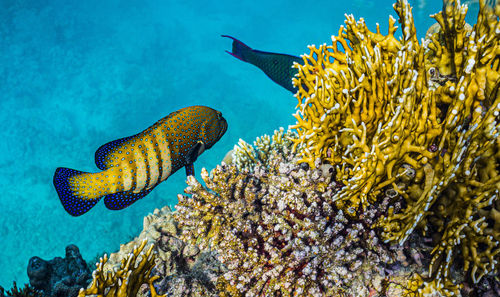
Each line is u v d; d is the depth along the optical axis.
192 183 2.86
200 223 2.87
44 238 17.61
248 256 2.54
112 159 2.75
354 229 2.37
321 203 2.63
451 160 2.01
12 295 4.47
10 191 20.78
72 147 23.92
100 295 2.17
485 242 2.08
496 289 2.26
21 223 18.53
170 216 3.93
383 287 2.41
